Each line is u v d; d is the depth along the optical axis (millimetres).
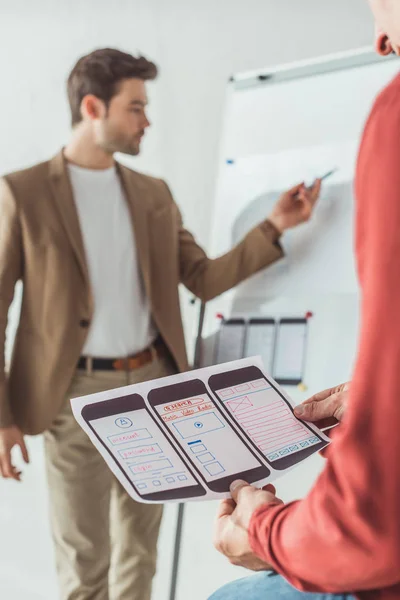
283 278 2217
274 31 2820
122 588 1990
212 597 837
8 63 3262
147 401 859
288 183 2262
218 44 2924
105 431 818
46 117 3232
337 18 2713
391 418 595
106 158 2107
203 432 843
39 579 2494
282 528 669
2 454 1908
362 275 646
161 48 3016
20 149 3262
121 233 2088
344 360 2066
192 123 2996
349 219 2113
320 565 634
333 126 2203
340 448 618
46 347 1959
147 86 3035
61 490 1957
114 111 2049
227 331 2299
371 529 596
